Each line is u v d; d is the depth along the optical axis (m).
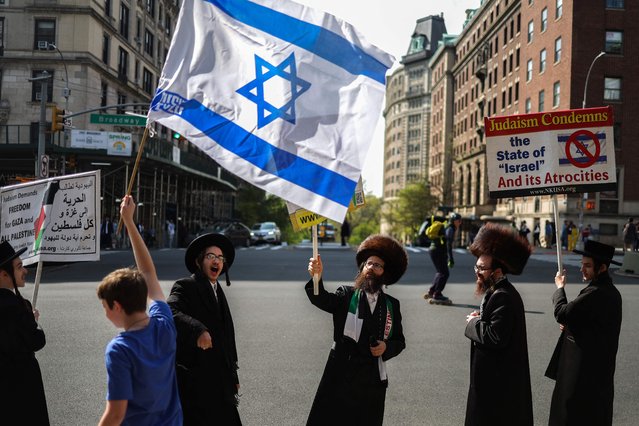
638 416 5.66
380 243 3.96
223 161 3.94
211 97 4.07
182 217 43.16
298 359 7.51
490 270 4.05
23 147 29.48
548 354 7.94
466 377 6.87
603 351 4.17
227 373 3.93
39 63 36.56
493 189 5.10
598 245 4.24
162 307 3.12
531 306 12.20
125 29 42.81
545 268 22.38
